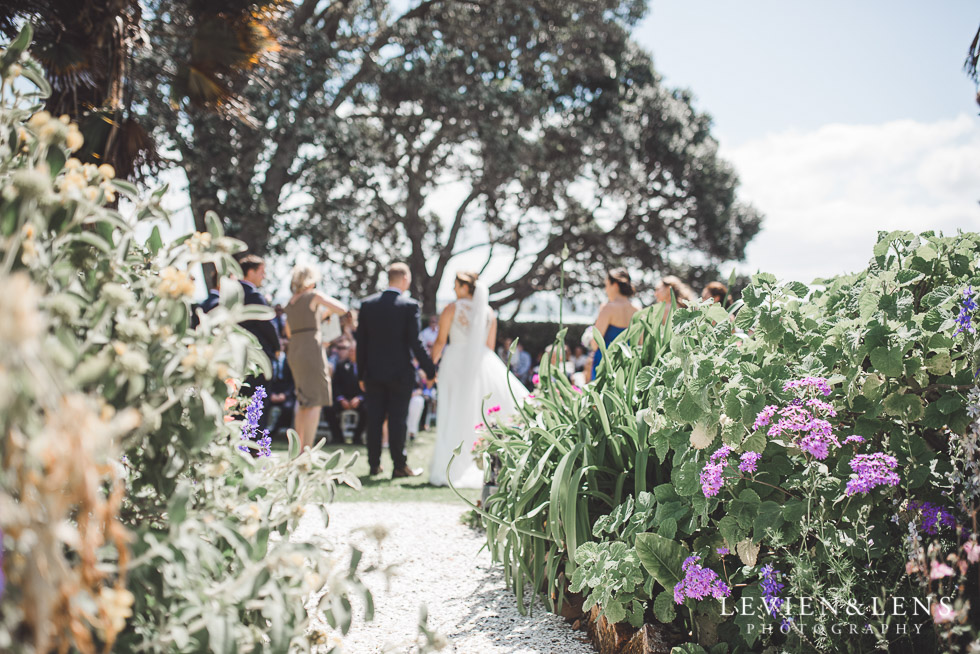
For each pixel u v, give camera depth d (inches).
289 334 265.9
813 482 85.0
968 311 85.5
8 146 57.2
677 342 97.7
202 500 61.7
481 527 183.9
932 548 70.9
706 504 90.7
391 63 748.0
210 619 51.4
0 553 37.0
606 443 121.6
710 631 92.0
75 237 54.2
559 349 139.9
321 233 692.7
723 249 1053.8
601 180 1012.5
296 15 647.8
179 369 54.7
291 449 75.2
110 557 49.5
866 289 98.3
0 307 32.8
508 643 106.9
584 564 100.8
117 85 174.6
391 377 274.2
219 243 63.4
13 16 164.2
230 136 605.9
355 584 63.1
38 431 38.7
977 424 76.7
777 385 89.3
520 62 813.9
